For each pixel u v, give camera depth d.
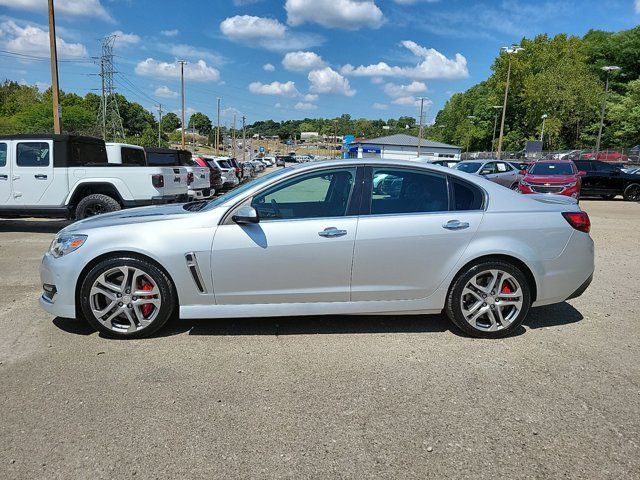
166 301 4.05
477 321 4.26
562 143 68.69
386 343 4.12
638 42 68.44
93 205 9.67
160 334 4.24
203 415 2.97
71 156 9.76
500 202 4.26
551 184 15.72
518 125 79.94
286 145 174.12
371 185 4.17
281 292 4.05
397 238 4.04
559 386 3.39
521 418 2.98
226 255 3.97
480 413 3.04
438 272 4.12
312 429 2.84
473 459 2.58
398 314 4.22
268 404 3.11
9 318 4.62
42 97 102.88
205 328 4.40
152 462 2.52
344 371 3.59
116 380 3.40
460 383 3.42
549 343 4.16
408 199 4.20
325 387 3.34
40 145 9.57
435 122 137.75
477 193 4.29
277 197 4.14
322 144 161.88
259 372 3.55
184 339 4.14
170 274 3.99
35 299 5.23
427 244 4.07
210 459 2.56
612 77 69.00
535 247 4.17
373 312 4.16
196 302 4.05
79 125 69.56
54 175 9.61
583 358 3.86
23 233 9.98
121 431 2.79
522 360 3.81
